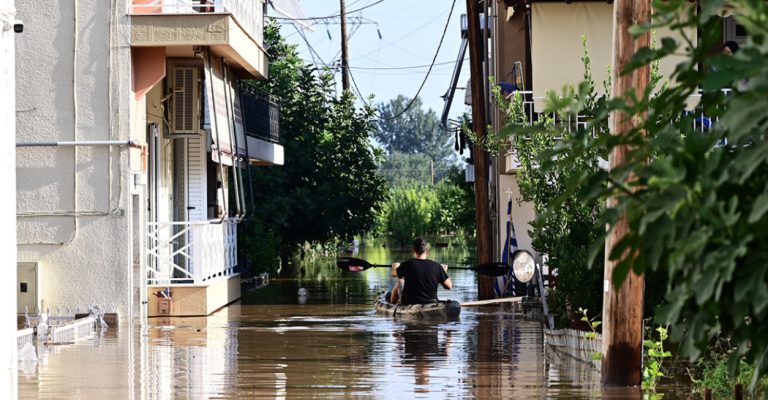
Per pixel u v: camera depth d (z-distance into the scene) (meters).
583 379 19.22
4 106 18.83
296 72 65.88
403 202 119.75
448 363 21.72
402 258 74.81
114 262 30.50
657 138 6.43
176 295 32.97
